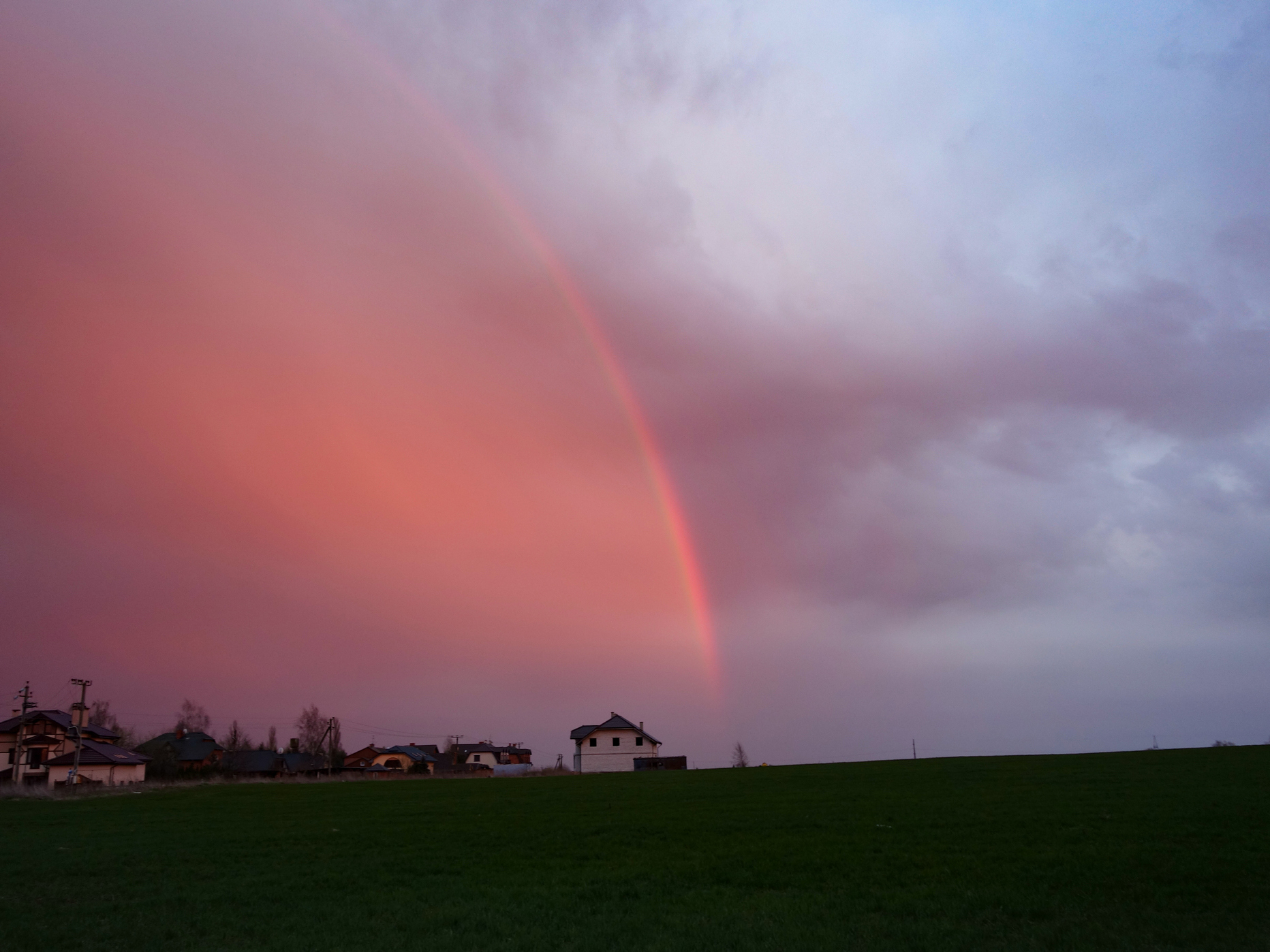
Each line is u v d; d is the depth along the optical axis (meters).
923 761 75.81
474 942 17.83
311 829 37.88
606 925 18.84
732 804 43.91
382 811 46.28
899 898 20.86
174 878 25.92
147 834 37.28
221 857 30.09
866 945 16.73
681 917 19.44
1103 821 31.58
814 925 18.44
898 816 35.50
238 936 18.80
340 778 86.00
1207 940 16.44
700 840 31.53
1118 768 54.84
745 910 20.11
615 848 30.09
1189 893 20.34
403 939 18.20
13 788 65.06
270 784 76.75
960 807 37.94
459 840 33.28
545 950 17.06
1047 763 62.97
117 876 26.36
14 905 22.30
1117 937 16.72
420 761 150.62
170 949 17.84
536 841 32.56
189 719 159.50
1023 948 16.27
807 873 24.50
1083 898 20.16
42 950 17.86
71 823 42.03
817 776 62.78
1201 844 26.27
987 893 20.89
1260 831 28.25
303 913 21.03
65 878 26.11
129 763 105.75
